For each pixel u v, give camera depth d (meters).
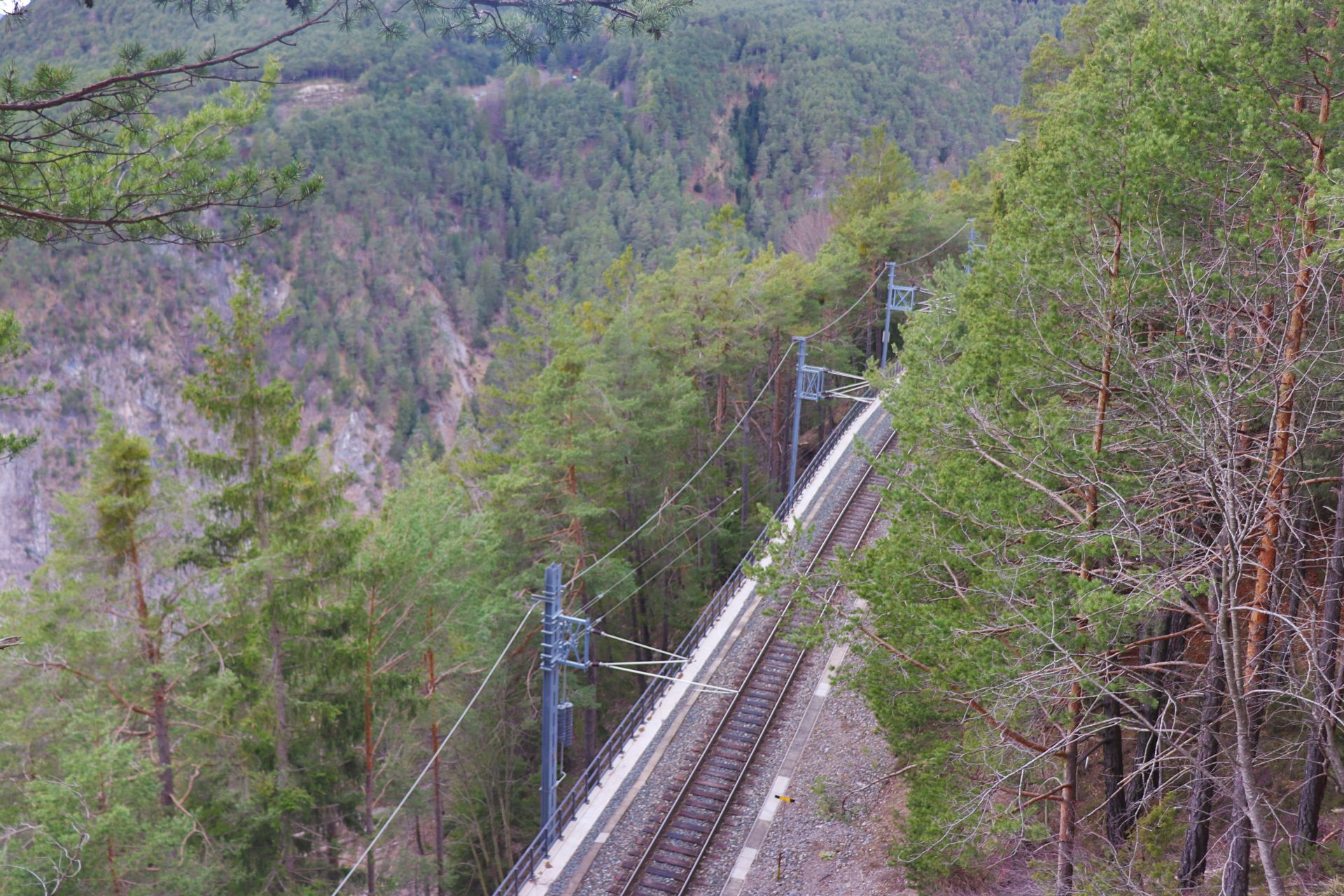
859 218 53.25
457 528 23.47
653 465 33.56
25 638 18.77
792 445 37.50
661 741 23.31
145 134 9.19
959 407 12.09
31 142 8.26
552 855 19.77
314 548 20.58
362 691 22.08
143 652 20.11
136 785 17.20
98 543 19.58
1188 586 9.75
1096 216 11.59
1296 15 10.50
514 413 37.62
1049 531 10.37
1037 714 12.39
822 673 25.36
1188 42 12.42
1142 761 13.95
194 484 20.91
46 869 15.30
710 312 39.00
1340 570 11.08
